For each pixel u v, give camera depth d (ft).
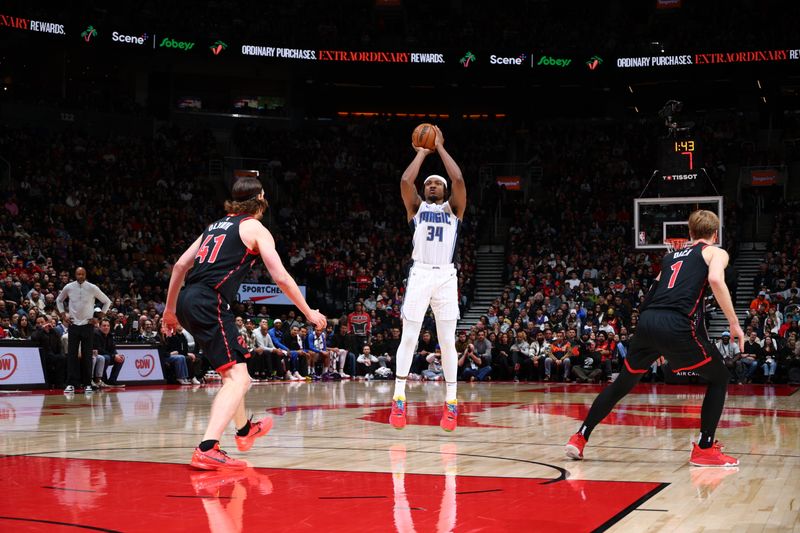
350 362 65.62
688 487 13.70
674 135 71.82
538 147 110.32
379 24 110.83
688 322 16.56
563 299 74.02
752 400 39.88
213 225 16.76
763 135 108.58
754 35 101.35
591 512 11.53
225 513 11.31
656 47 102.47
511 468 15.78
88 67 105.09
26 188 82.38
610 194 99.35
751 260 84.99
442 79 111.55
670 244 69.72
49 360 48.65
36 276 60.08
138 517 11.00
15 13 90.63
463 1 113.91
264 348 59.67
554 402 37.32
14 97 96.02
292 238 92.22
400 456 17.48
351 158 108.99
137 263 77.36
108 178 90.94
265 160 106.52
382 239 92.73
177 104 110.83
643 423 26.45
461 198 20.84
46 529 10.21
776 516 11.34
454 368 21.58
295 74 112.57
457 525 10.64
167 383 55.16
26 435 21.57
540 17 111.75
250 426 17.17
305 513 11.34
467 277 84.23
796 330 61.77
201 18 102.58
